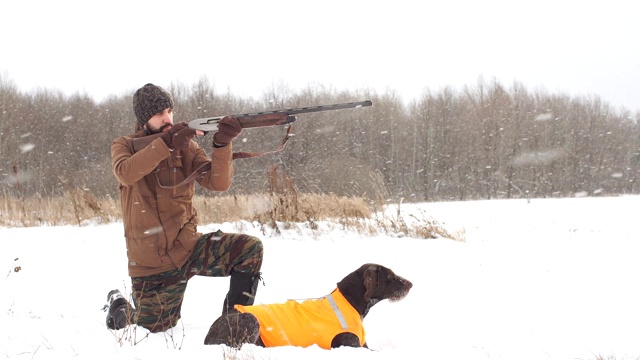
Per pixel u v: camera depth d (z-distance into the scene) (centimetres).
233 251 473
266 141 3422
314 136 3609
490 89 4716
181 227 475
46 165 3525
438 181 4312
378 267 479
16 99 4012
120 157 451
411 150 4600
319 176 2512
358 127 4316
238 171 3225
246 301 476
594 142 4588
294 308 450
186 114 3728
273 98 4084
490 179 4319
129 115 4391
